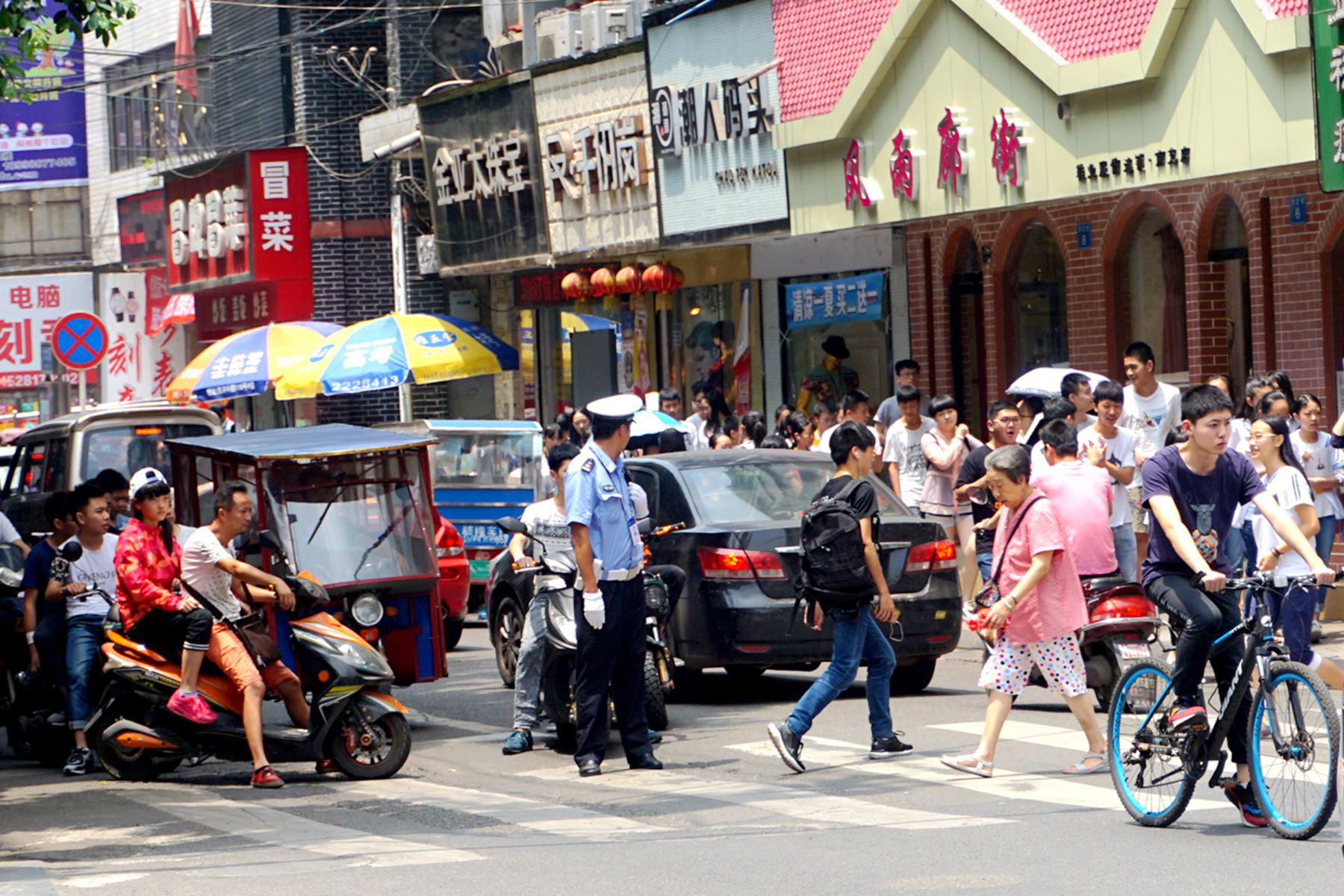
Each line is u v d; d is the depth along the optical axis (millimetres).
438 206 87438
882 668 32625
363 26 102750
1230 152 45656
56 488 60188
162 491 34625
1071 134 50312
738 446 59688
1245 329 52938
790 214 63125
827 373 70625
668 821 28406
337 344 80062
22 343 133500
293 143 104562
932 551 39688
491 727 40344
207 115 116000
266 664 34156
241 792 33375
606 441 33344
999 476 30234
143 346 128000
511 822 29000
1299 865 23000
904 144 56562
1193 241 53500
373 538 37906
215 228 107000
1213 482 26234
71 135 132125
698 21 67188
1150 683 26641
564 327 88312
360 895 23172
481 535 61719
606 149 74125
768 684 43562
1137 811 26469
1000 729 30656
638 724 33688
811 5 61656
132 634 34625
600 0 78938
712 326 77125
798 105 62594
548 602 36438
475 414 100438
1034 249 61312
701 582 39062
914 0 55156
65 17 43812
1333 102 42750
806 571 32188
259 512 37375
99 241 132625
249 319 107938
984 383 64562
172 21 120875
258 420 112438
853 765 32406
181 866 26016
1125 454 41281
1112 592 34750
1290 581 24953
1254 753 25188
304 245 102750
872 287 67688
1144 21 47969
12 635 39594
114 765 35344
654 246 72250
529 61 85125
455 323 80500
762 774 32250
